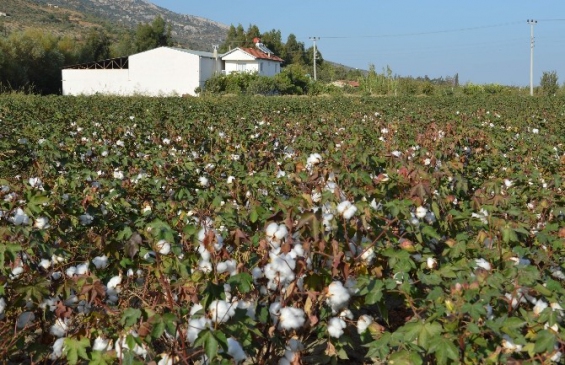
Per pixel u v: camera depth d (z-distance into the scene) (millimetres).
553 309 3018
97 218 4520
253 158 7793
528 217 4742
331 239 3494
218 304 2809
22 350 3395
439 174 5238
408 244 3699
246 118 14938
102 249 3861
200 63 61375
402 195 4555
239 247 3564
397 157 5949
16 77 54438
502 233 3965
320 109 22844
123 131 10914
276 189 5602
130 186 5926
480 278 3193
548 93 59781
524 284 3188
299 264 3172
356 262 3434
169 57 60656
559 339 2770
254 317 3078
